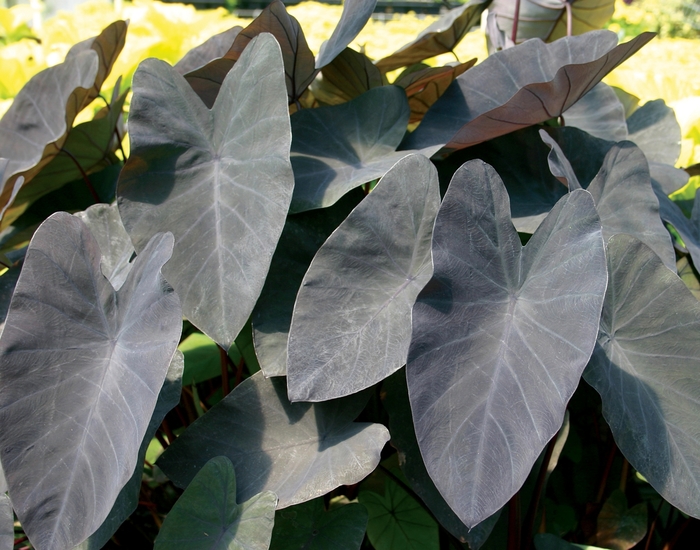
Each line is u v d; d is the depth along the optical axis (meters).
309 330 0.65
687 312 0.67
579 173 0.94
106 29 1.04
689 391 0.66
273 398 0.75
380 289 0.69
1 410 0.60
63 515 0.58
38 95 1.09
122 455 0.58
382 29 3.02
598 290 0.56
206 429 0.73
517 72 0.99
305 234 0.81
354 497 0.93
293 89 1.01
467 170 0.63
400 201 0.70
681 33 6.91
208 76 0.95
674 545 0.99
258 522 0.60
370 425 0.68
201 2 8.77
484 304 0.62
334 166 0.86
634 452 0.63
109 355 0.67
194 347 1.07
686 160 1.46
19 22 3.57
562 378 0.56
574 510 1.00
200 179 0.77
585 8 1.37
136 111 0.76
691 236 0.91
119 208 0.74
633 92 1.85
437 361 0.57
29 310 0.64
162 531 0.62
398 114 0.90
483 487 0.54
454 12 1.14
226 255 0.71
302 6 3.60
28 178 1.02
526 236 0.91
